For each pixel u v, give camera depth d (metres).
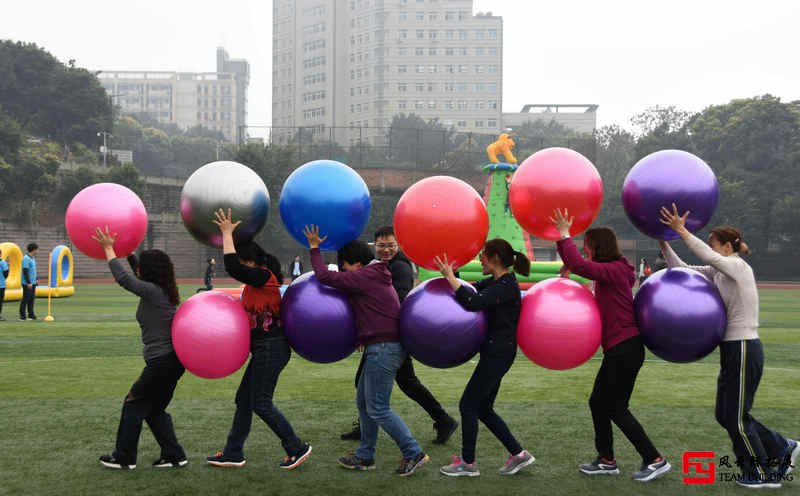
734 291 4.56
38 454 5.21
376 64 119.62
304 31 129.75
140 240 4.99
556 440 5.71
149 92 172.38
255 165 45.88
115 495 4.33
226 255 4.58
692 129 61.41
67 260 24.11
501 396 7.43
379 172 44.66
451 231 4.55
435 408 5.64
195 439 5.67
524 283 18.06
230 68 194.75
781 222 51.41
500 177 20.17
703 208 4.61
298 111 131.00
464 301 4.54
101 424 6.10
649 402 7.15
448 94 117.62
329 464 5.05
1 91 59.97
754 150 55.78
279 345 4.79
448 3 117.50
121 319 15.37
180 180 53.00
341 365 9.46
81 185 47.41
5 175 44.16
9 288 21.11
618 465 5.07
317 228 4.72
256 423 6.26
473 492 4.43
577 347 4.57
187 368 4.73
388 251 5.14
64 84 61.44
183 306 4.73
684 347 4.54
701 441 5.68
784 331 14.35
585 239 4.87
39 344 11.27
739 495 4.41
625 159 67.81
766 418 6.46
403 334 4.65
